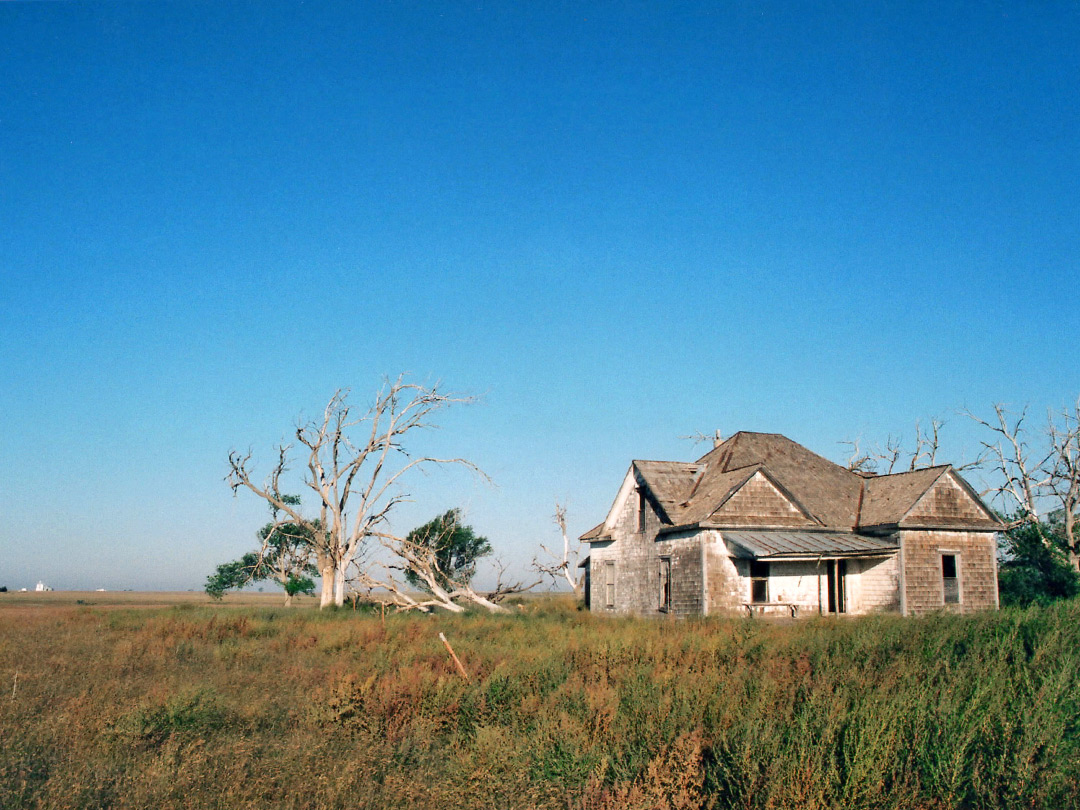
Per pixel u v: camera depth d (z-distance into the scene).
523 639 23.64
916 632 17.67
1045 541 38.06
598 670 16.11
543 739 10.86
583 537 41.66
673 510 35.09
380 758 10.66
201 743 10.69
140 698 13.41
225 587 78.69
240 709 13.34
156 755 10.33
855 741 9.64
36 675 16.56
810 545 31.83
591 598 41.34
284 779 9.57
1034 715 10.36
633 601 37.41
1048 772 9.19
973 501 34.31
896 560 32.50
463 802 9.14
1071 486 46.56
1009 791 9.09
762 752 9.65
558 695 13.54
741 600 32.62
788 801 8.74
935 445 55.09
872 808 8.75
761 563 33.38
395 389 50.31
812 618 27.92
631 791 9.14
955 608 33.00
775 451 39.06
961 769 9.22
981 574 33.84
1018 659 13.77
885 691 11.80
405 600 44.53
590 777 9.62
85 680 16.36
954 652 15.39
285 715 13.40
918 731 9.94
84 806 8.54
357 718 12.73
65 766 9.62
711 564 32.53
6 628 31.91
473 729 12.46
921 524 32.72
